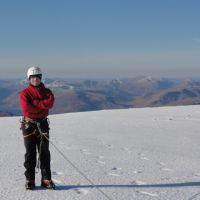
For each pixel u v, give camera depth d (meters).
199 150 12.62
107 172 8.97
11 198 6.75
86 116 28.36
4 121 25.92
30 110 7.21
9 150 12.30
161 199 6.77
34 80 7.30
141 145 13.70
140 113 29.38
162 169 9.45
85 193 7.09
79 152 11.96
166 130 18.69
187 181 8.16
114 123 22.48
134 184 7.84
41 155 7.36
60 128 20.00
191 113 28.05
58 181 8.00
